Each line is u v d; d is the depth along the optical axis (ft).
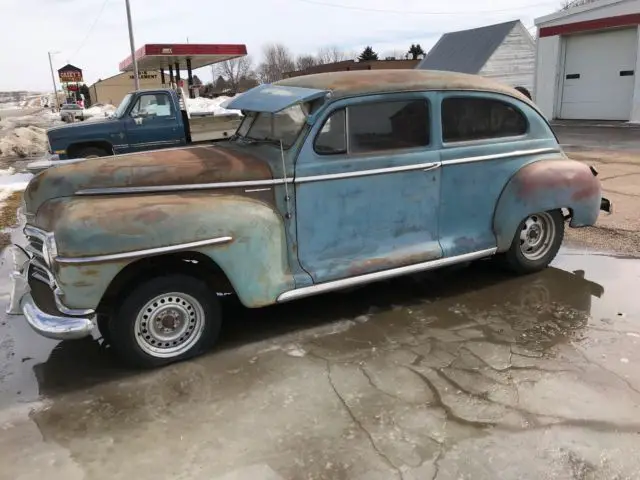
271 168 12.94
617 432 9.87
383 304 15.64
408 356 12.69
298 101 12.65
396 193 14.32
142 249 11.48
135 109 37.06
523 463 9.14
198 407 10.96
